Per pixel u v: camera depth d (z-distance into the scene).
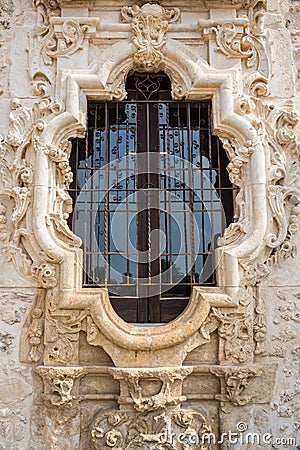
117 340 4.00
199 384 4.12
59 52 4.49
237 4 4.64
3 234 4.25
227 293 4.14
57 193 4.29
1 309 4.15
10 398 4.05
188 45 4.62
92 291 4.12
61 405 3.95
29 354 4.11
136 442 3.92
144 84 4.68
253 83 4.58
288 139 4.43
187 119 4.59
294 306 4.27
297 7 4.80
